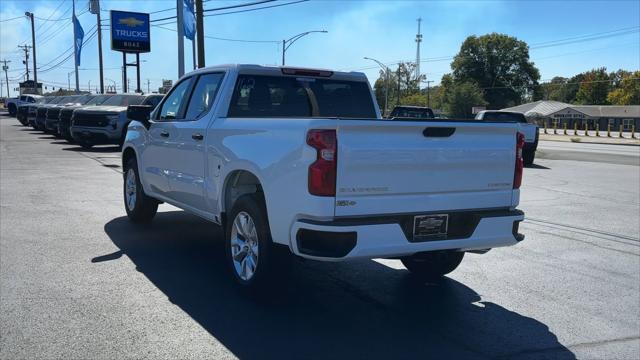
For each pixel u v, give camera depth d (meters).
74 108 22.05
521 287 5.97
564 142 44.66
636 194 13.09
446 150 4.77
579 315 5.21
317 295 5.50
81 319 4.66
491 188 5.06
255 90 6.12
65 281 5.62
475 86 100.62
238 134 5.32
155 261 6.40
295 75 6.38
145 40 40.78
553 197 12.46
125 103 20.88
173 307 5.01
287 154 4.59
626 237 8.48
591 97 125.69
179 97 7.04
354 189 4.40
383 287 5.83
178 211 9.36
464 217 4.96
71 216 8.75
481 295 5.68
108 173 14.00
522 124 20.73
